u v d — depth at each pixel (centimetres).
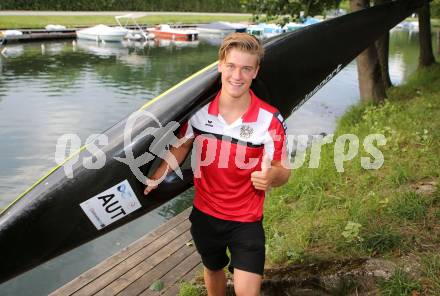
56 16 3072
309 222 353
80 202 255
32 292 437
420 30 1253
